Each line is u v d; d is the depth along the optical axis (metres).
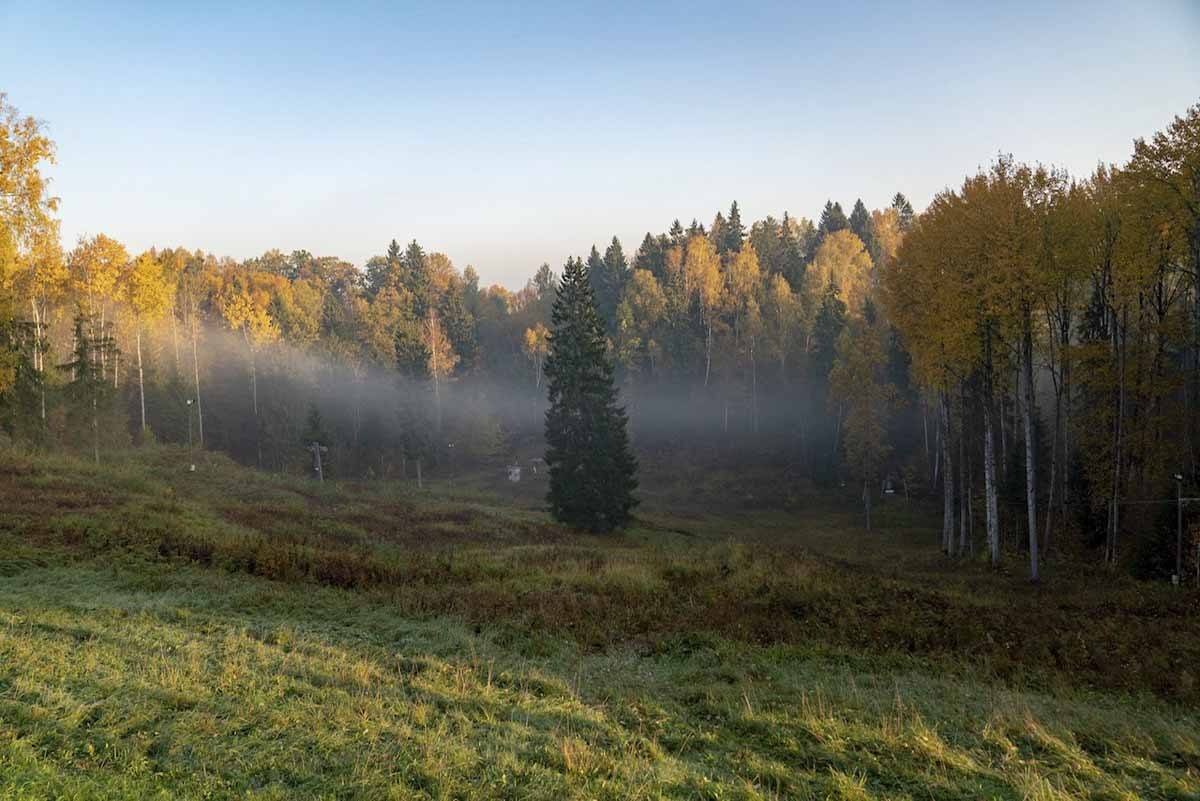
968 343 28.12
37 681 8.23
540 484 74.38
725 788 6.46
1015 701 9.78
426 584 18.58
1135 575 26.81
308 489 44.34
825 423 69.75
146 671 8.91
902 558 36.47
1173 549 26.20
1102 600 20.05
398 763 6.64
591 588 18.73
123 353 57.44
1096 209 28.59
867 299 69.75
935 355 29.80
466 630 13.58
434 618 14.66
